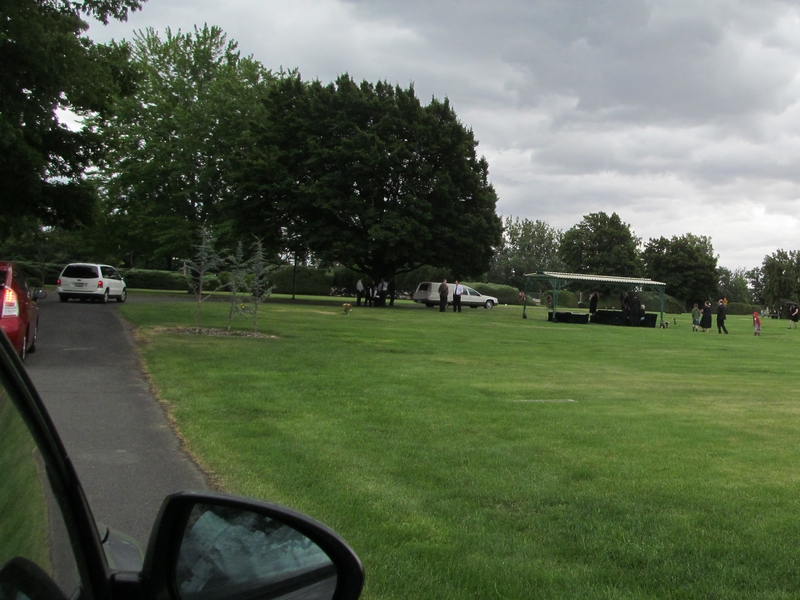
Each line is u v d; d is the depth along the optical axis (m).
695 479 7.64
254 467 7.51
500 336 28.95
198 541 2.09
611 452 8.75
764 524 6.25
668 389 15.05
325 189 48.94
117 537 2.58
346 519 6.04
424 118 51.22
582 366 19.08
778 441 9.77
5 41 19.97
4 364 1.69
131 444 8.34
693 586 4.98
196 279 23.00
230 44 60.56
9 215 27.97
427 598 4.68
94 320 24.25
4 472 1.52
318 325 28.39
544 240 123.19
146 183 56.38
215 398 11.27
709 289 102.19
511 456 8.36
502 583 4.93
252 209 51.16
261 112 55.94
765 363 22.14
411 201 49.34
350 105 50.69
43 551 1.62
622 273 100.31
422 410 11.11
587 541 5.75
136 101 56.47
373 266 53.44
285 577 2.06
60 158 27.14
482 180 54.31
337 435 9.13
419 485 7.10
